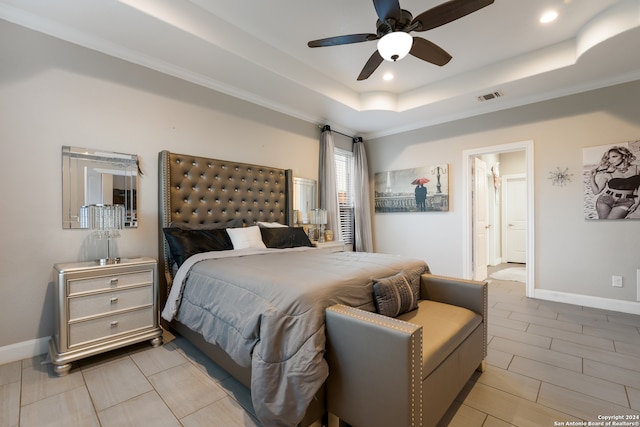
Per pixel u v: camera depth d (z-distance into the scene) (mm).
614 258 3223
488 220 6203
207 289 1981
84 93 2438
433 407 1326
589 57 2789
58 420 1489
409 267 2246
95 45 2475
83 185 2422
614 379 1858
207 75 3135
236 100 3533
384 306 1715
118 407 1592
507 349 2295
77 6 2082
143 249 2762
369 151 5449
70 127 2365
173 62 2867
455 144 4406
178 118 3016
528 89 3516
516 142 3844
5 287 2090
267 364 1346
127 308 2205
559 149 3543
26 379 1858
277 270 1864
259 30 2797
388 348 1182
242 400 1655
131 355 2186
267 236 3234
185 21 2381
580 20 2648
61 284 1928
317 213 4227
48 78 2268
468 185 4305
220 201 3289
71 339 1956
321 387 1419
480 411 1570
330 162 4531
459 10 1875
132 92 2701
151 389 1757
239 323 1585
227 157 3430
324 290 1504
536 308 3297
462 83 3650
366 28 2773
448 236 4492
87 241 2438
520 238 6504
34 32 2213
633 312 3105
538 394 1716
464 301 2057
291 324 1393
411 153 4879
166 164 2811
